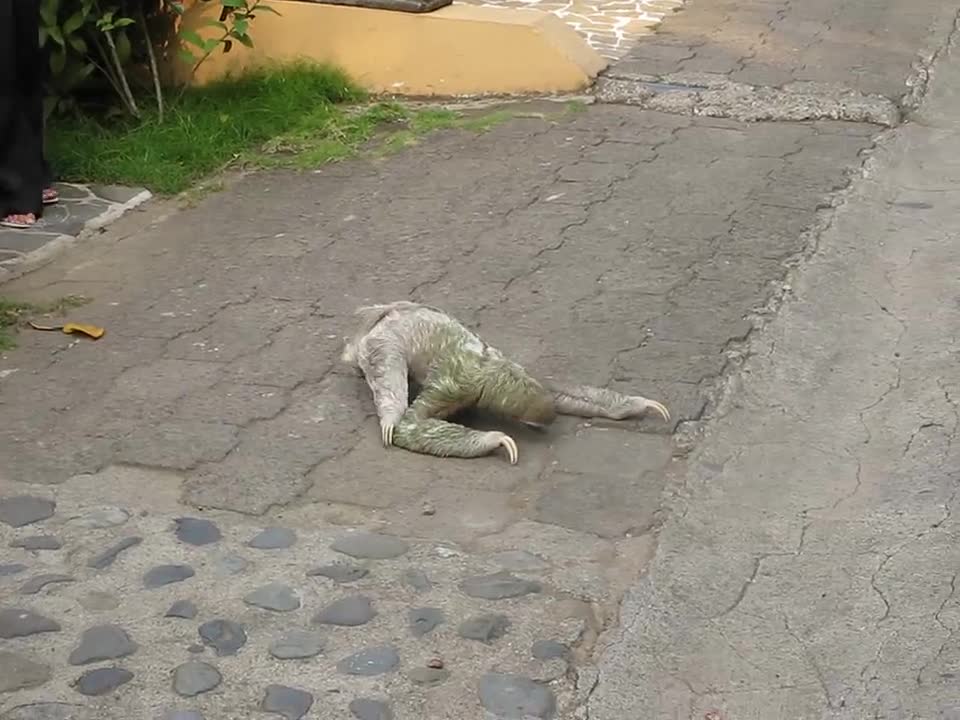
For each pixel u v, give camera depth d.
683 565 4.19
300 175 7.71
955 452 4.79
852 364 5.43
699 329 5.68
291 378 5.34
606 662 3.78
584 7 10.76
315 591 4.07
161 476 4.69
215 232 6.96
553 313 5.84
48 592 4.10
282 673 3.73
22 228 7.02
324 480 4.65
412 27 8.80
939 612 3.96
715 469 4.71
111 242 6.91
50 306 6.07
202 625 3.94
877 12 10.70
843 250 6.48
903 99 8.59
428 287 6.16
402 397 4.94
